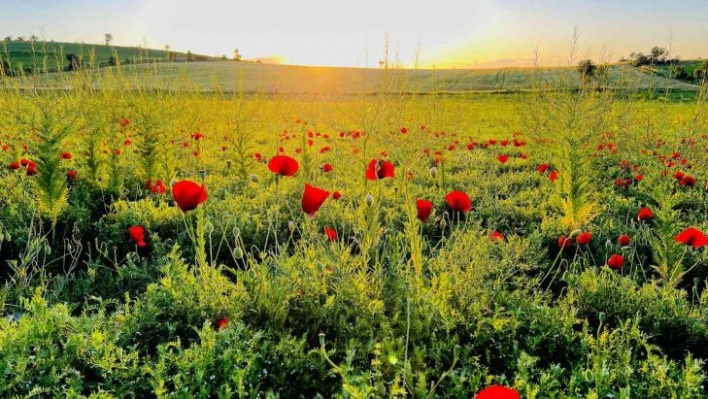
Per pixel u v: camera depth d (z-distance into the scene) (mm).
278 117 13875
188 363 2430
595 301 3574
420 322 2912
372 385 2439
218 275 3312
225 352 2451
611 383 2574
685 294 3693
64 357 2486
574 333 3043
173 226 5281
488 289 3365
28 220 5203
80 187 6684
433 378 2588
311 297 3275
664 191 5289
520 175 8961
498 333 2947
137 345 2852
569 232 5383
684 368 2682
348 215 4988
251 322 3074
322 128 14008
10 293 3719
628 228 5547
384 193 6340
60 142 5266
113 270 4414
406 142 3717
